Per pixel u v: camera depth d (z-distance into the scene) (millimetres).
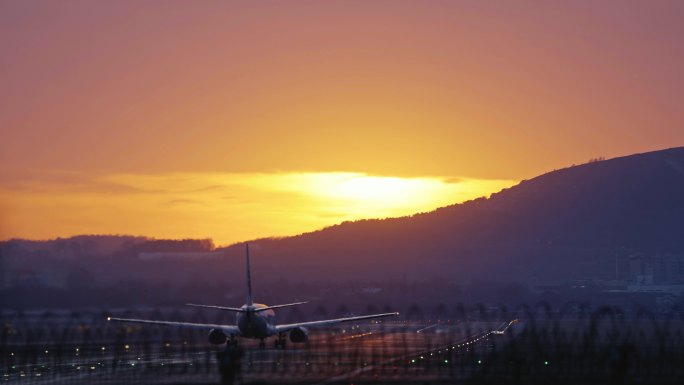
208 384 148625
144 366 187625
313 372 164875
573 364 176125
